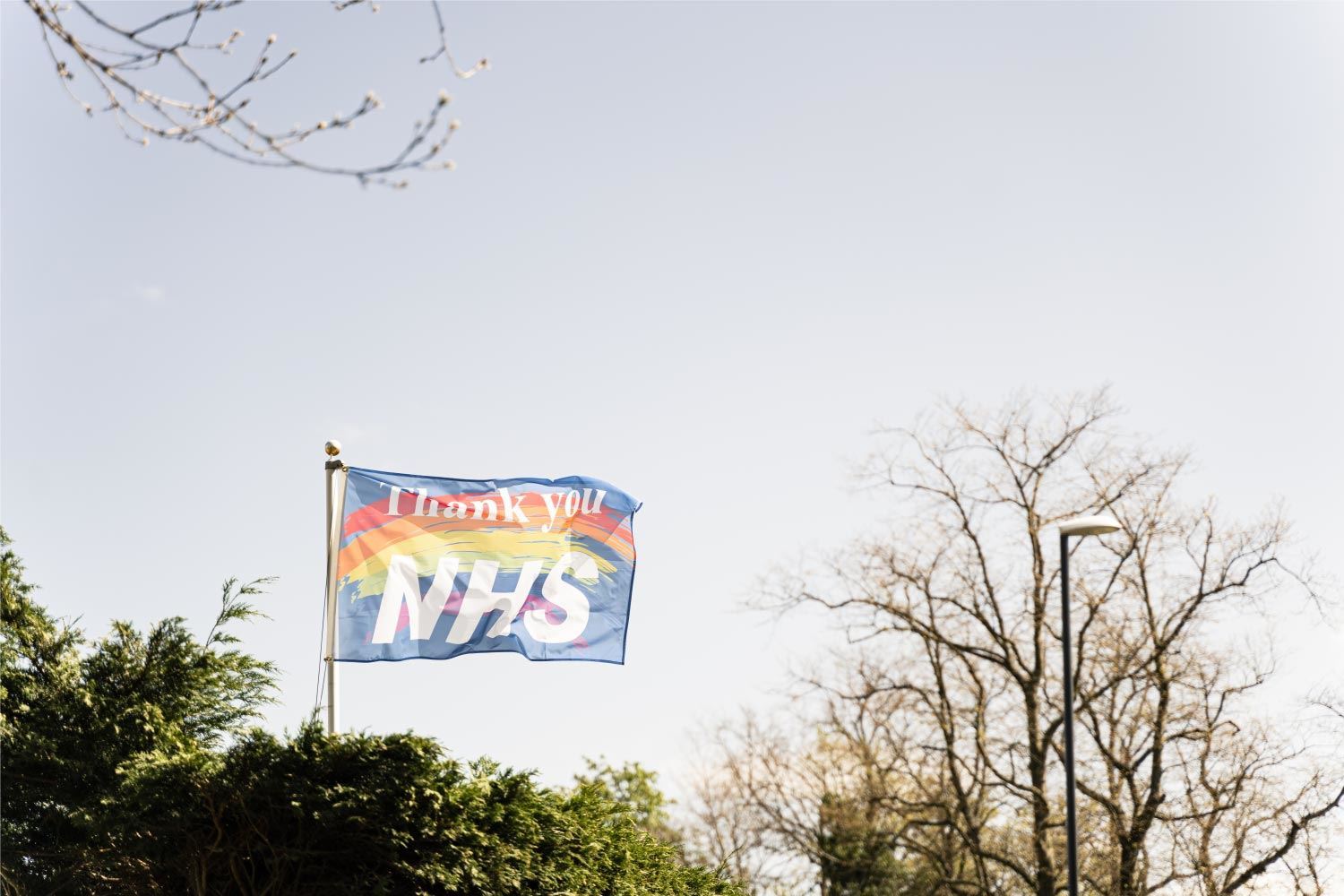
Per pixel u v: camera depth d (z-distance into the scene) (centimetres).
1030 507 2991
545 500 1602
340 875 1320
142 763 1283
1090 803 2880
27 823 1459
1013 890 2972
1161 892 2755
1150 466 2925
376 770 1306
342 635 1511
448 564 1555
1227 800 2734
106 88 587
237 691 1627
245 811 1286
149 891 1355
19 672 1529
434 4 580
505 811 1398
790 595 3108
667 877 1712
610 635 1596
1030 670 2931
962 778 3031
